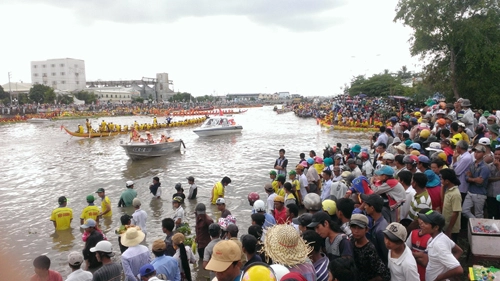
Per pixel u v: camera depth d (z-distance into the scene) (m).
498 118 15.70
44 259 5.77
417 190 6.14
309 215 5.18
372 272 4.36
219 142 33.50
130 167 22.30
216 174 19.61
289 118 69.88
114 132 41.38
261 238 5.83
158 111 85.88
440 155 7.98
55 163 24.22
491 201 7.62
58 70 130.38
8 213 13.66
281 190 11.09
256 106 157.38
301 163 12.98
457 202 6.00
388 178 6.32
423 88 36.44
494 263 6.07
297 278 3.50
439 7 27.73
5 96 93.00
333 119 45.56
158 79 161.38
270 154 25.88
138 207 10.00
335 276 3.58
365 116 42.00
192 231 11.04
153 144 24.50
